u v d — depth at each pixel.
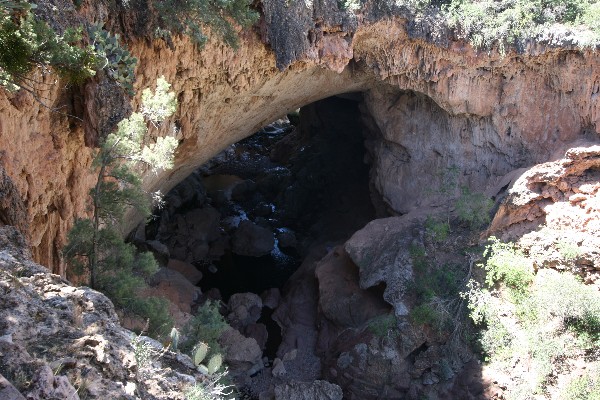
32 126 12.28
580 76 24.17
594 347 20.59
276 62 20.11
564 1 24.25
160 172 21.56
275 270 32.72
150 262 13.39
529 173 23.70
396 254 24.95
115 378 6.42
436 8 24.03
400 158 29.61
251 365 23.88
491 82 25.67
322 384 22.22
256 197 38.84
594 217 22.50
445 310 22.62
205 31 17.88
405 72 25.30
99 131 13.09
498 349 21.69
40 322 6.77
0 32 9.23
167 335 12.41
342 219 34.19
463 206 24.39
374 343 22.70
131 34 15.50
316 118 39.03
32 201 12.46
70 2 12.17
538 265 23.06
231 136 26.97
